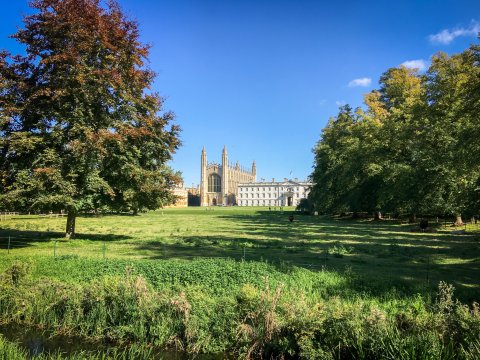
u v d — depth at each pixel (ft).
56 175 61.77
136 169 71.97
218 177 652.48
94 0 71.36
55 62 66.23
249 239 81.61
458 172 95.45
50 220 169.58
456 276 42.09
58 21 66.08
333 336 21.97
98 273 37.27
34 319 29.43
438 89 109.19
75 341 26.71
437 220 138.00
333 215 223.30
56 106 67.46
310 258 55.21
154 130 78.28
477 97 83.30
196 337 25.18
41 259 44.29
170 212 316.19
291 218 161.48
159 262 40.96
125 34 73.20
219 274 35.17
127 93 74.90
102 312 27.58
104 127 70.64
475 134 84.99
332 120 207.82
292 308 23.98
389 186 135.95
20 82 65.21
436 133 113.60
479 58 81.97
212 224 146.61
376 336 21.03
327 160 200.23
